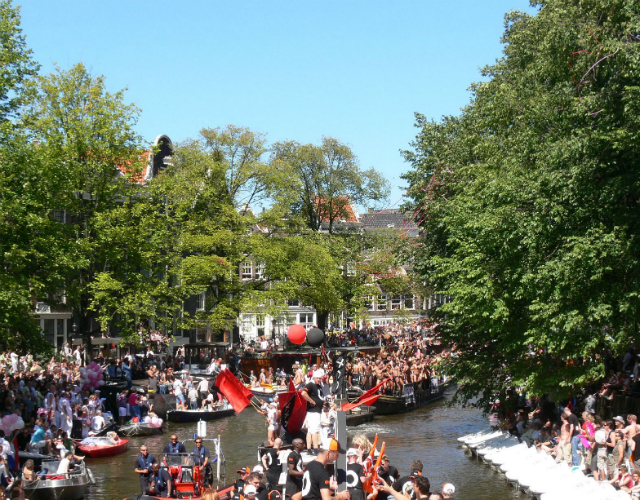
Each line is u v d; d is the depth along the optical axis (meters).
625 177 19.92
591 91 21.27
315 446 15.61
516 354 26.98
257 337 71.94
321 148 61.28
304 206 62.16
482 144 26.20
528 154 23.42
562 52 21.64
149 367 43.72
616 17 20.06
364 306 59.00
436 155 33.12
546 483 20.52
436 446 31.02
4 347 31.66
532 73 24.30
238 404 12.97
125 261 40.22
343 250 58.00
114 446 29.25
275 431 20.28
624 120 19.67
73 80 38.50
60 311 47.69
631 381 24.62
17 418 22.67
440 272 30.14
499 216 23.00
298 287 51.53
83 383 34.47
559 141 21.36
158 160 57.88
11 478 20.23
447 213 29.11
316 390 14.01
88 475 24.11
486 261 25.05
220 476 25.45
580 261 20.30
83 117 38.75
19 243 27.78
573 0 22.81
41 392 30.97
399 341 61.69
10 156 28.02
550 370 24.50
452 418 40.09
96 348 50.47
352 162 61.09
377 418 40.09
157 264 44.06
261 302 49.66
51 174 29.20
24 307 27.19
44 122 36.69
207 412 39.03
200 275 46.44
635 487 16.61
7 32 30.36
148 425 34.28
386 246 57.25
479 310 24.73
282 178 52.53
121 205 45.44
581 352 21.41
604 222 21.22
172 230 47.22
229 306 50.09
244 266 56.53
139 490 23.62
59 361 37.59
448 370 31.91
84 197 42.38
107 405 35.41
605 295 20.97
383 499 13.73
